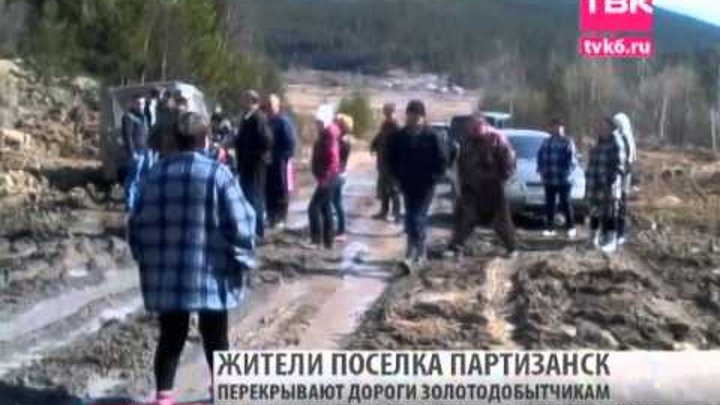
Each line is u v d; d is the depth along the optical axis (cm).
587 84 8206
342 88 16712
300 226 2552
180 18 5144
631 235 2577
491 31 18400
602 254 2123
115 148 3356
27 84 4959
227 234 1004
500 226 2094
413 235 1919
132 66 5038
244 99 2195
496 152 2078
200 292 998
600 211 2255
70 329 1435
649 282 1834
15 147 4306
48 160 4116
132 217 1014
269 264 1969
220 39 5553
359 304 1638
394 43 19650
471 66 17838
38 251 2067
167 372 1041
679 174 4859
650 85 9156
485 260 2059
